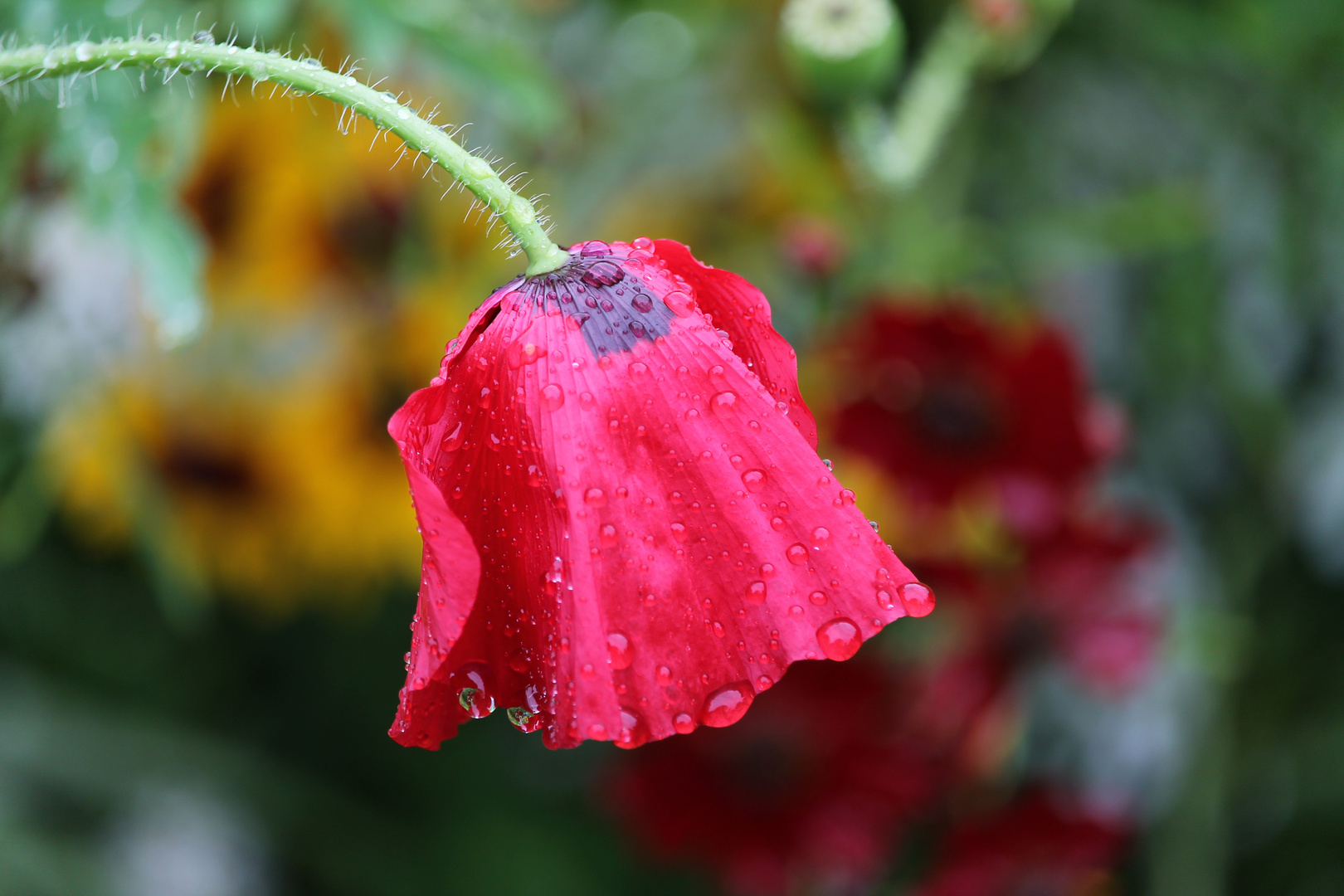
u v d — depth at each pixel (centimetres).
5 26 33
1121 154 46
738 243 44
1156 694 46
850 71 36
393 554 43
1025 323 42
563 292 27
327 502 42
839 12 36
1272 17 43
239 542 43
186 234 33
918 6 46
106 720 46
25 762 45
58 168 34
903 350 39
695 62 44
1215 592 46
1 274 37
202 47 27
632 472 26
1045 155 46
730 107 44
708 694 26
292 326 41
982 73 43
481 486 27
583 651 26
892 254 41
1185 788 45
